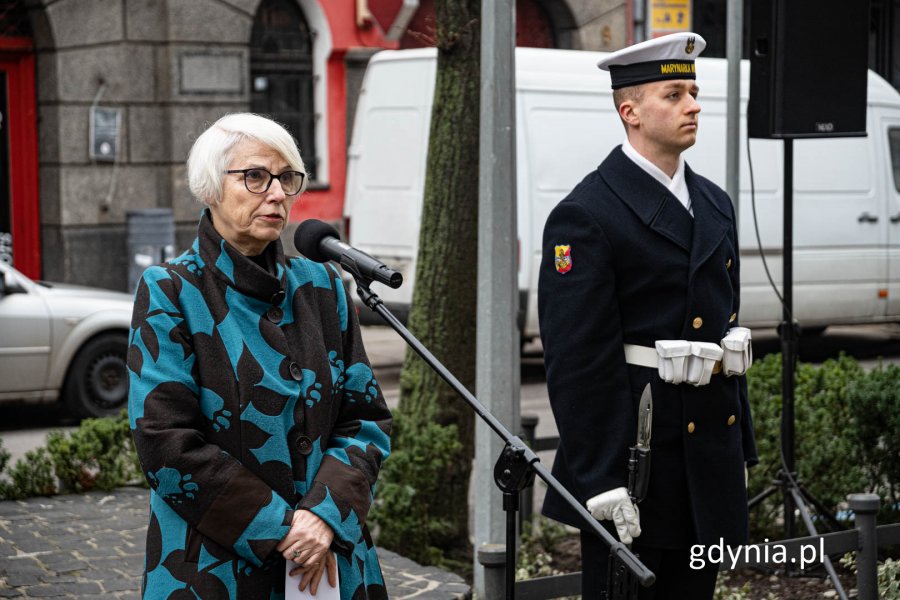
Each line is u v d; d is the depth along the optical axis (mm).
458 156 7227
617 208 4051
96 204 16516
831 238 14742
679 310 4023
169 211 15898
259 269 3291
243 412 3207
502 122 5770
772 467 6918
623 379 4000
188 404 3172
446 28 7168
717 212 4184
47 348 10836
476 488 5883
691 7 19516
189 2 16859
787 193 6449
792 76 6301
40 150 16453
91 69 16344
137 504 7410
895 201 15258
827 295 14781
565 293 4020
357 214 14188
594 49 19734
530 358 15180
